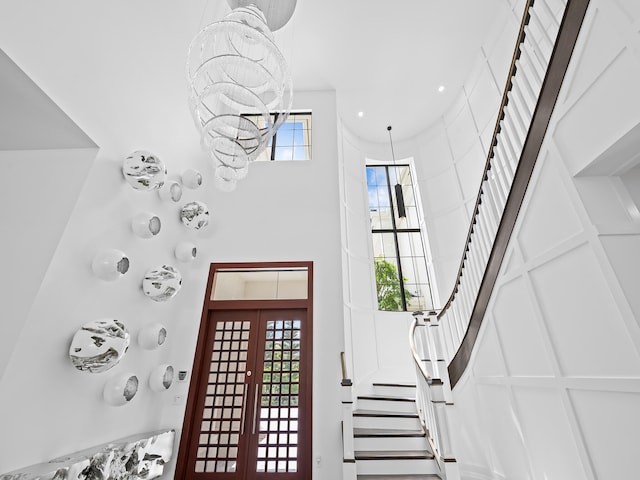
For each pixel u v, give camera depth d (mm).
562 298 2104
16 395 1974
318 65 5566
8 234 2336
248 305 4266
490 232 3080
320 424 3623
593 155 1833
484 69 5129
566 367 2072
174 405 3682
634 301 1638
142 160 2922
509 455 2689
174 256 3963
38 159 2609
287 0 3672
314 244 4594
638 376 1584
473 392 3223
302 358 4043
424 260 6051
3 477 1828
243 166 2633
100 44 2650
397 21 4938
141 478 2877
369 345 4988
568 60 1977
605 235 1790
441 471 2920
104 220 2748
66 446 2275
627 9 1614
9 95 2170
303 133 5781
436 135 6512
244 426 3721
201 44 2354
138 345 3195
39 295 2156
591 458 1896
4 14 1888
